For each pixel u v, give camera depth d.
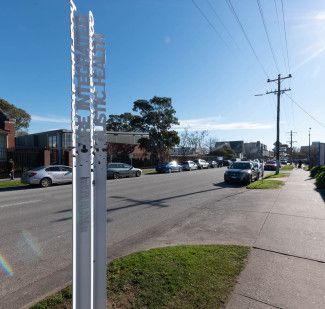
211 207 10.99
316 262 5.21
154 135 43.19
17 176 24.88
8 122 28.52
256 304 3.75
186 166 42.16
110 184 20.22
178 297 3.84
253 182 21.06
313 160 49.72
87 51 2.73
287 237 6.79
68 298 3.87
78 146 2.70
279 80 31.44
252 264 5.05
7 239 7.02
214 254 5.43
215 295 3.90
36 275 5.02
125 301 3.76
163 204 11.81
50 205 11.51
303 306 3.74
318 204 11.17
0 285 4.65
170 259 5.09
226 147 88.81
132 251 6.07
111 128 54.91
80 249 2.71
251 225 7.98
